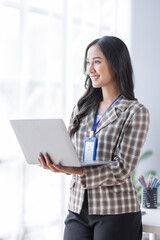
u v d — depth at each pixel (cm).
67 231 170
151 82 406
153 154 408
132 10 404
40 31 314
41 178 318
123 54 167
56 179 330
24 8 298
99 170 154
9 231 294
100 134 164
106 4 384
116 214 158
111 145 161
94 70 167
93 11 366
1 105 287
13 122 156
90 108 175
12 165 295
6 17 287
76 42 349
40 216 317
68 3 336
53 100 326
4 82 288
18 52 295
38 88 314
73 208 166
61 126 140
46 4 318
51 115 324
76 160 143
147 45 408
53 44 324
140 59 410
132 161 157
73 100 347
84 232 164
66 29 335
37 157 157
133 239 163
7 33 288
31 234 311
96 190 159
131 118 160
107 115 166
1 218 290
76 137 173
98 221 159
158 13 402
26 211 308
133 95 170
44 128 145
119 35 396
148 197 235
